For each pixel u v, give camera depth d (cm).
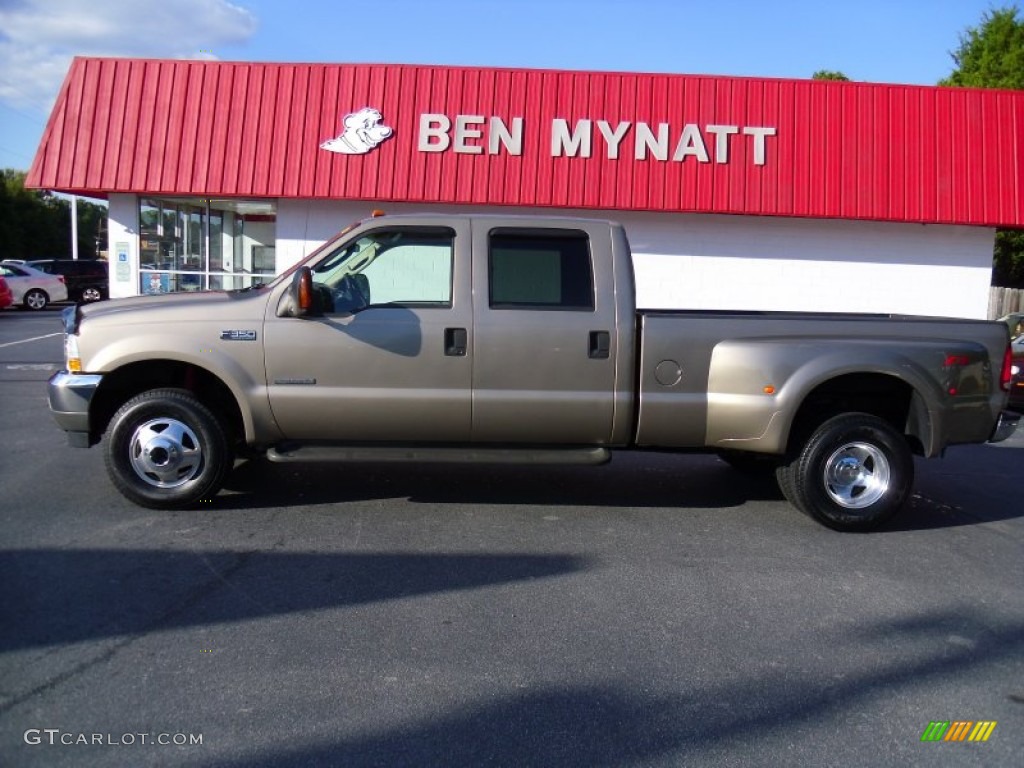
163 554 543
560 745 342
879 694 390
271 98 1443
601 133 1441
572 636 441
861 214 1445
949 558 589
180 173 1420
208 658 406
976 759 341
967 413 641
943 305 1530
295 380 607
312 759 328
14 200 5041
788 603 496
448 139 1432
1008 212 1461
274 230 1532
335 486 715
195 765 322
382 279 623
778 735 354
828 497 633
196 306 612
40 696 368
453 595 491
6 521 600
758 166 1445
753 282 1516
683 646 434
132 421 613
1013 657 432
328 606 470
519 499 699
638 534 618
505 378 613
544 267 623
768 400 614
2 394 1147
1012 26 3297
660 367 619
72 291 3117
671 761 333
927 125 1472
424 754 333
